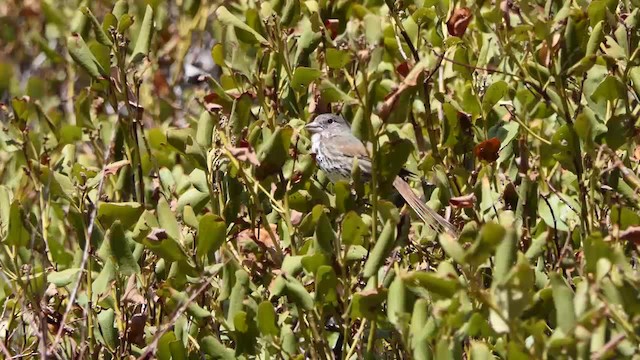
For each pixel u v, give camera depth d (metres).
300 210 10.42
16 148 11.96
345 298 9.46
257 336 9.41
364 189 9.78
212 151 10.08
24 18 18.47
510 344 8.09
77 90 17.77
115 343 10.30
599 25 9.80
